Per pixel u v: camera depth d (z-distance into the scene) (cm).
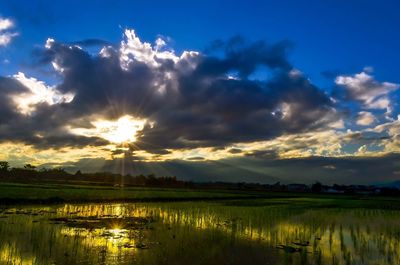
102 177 19212
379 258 1830
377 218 3841
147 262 1609
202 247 1955
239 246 2016
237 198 7562
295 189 18512
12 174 15450
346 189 16550
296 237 2375
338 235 2527
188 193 8319
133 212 3781
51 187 7506
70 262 1566
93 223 2770
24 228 2378
